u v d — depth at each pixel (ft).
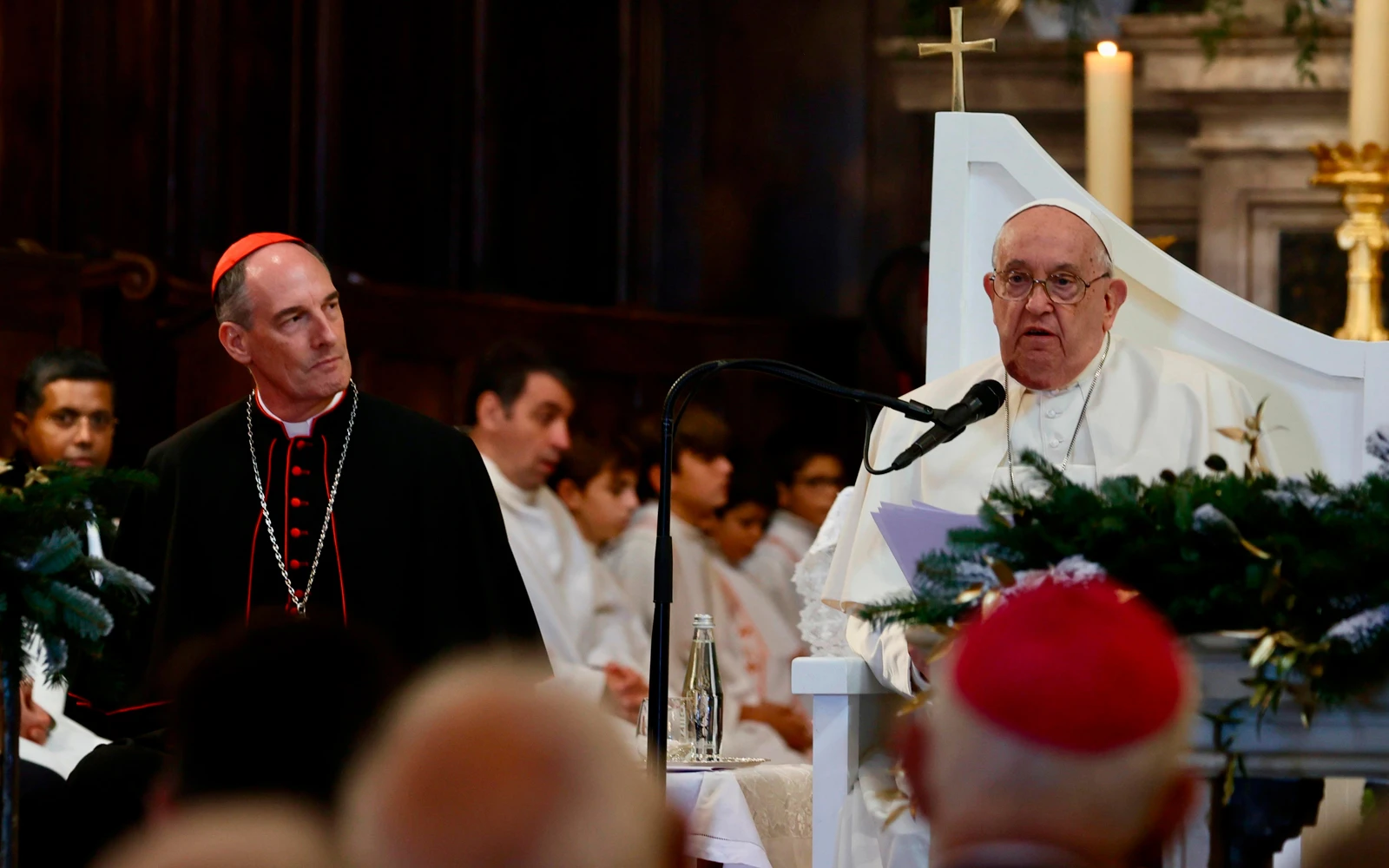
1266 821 33.12
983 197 57.88
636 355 109.29
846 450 119.44
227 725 21.26
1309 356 54.65
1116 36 108.68
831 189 125.18
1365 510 33.01
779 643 86.28
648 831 14.58
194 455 56.08
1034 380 53.21
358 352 94.12
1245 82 100.58
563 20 123.03
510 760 14.53
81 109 101.45
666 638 40.63
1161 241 60.18
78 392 75.25
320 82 110.52
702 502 85.97
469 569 56.08
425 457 56.34
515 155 120.67
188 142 104.53
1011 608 20.17
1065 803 18.04
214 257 94.43
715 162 126.21
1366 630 30.96
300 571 54.95
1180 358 53.88
